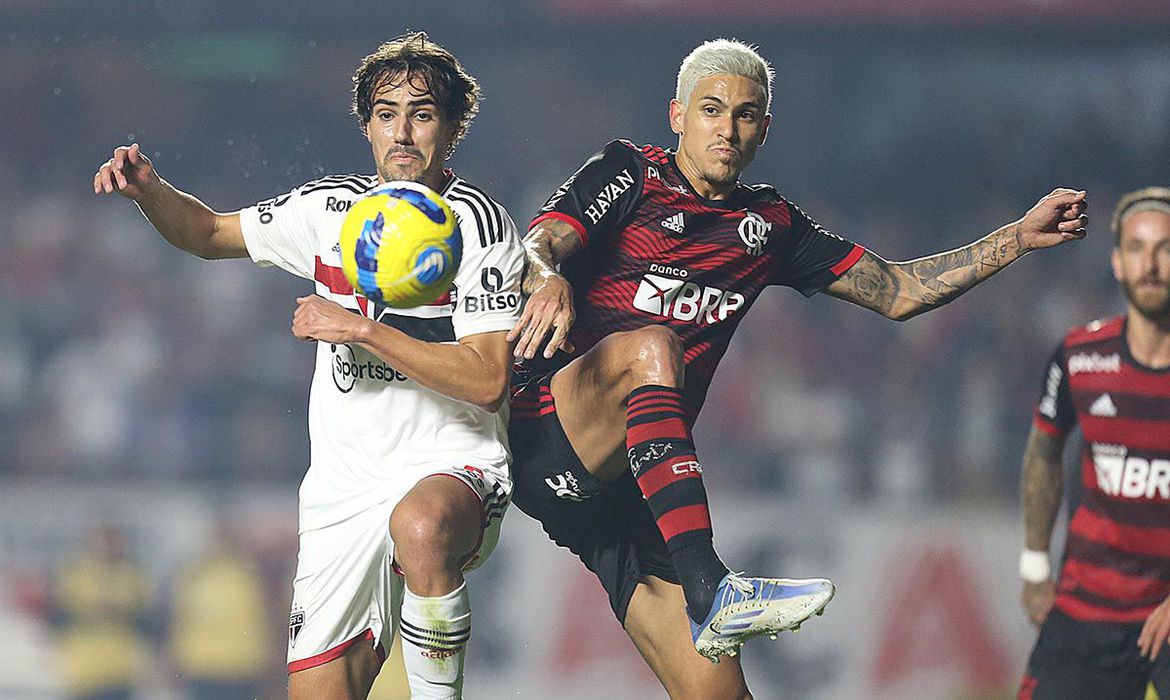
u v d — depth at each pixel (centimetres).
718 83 1549
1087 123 5978
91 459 5191
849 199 6000
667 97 5966
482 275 1414
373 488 1441
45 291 5603
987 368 5256
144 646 4278
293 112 5953
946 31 5831
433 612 1341
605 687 4009
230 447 5219
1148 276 1875
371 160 5959
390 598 1477
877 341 5288
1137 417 1927
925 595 4088
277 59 5928
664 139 5988
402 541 1348
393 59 1439
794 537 4162
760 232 1612
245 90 5944
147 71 5944
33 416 5309
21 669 4266
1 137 5875
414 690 1366
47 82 5919
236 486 4475
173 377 5388
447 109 1448
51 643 4281
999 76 5969
